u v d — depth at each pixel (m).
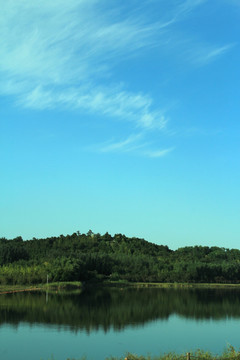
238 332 66.88
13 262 180.88
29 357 45.91
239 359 33.03
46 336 57.28
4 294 116.06
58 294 121.00
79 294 125.12
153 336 61.12
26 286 145.25
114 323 71.00
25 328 62.66
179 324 74.19
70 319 72.31
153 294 135.50
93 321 71.44
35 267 159.00
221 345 55.81
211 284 197.88
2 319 69.94
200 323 76.06
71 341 54.75
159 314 85.88
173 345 54.97
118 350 50.44
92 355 47.19
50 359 45.00
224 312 91.88
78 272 168.62
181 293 142.75
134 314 83.75
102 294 129.38
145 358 37.50
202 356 33.66
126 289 158.62
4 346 50.88
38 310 81.38
